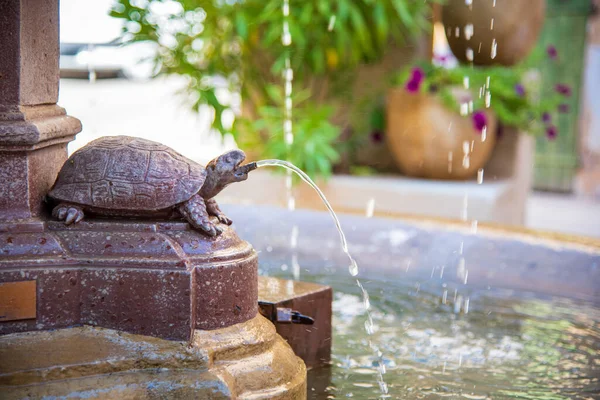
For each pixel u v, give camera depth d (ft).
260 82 19.44
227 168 6.23
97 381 5.50
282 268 10.75
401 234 10.94
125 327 5.82
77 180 6.06
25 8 5.98
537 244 10.03
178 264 5.79
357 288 9.84
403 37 18.88
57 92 6.69
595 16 27.55
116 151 6.16
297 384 6.12
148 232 6.02
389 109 17.63
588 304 9.17
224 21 18.88
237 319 6.11
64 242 5.93
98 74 17.90
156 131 28.25
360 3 18.08
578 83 28.07
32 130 5.90
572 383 6.84
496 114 17.87
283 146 17.42
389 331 8.25
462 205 16.46
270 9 17.57
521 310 8.96
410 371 7.13
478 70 17.49
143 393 5.51
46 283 5.73
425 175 17.89
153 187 6.00
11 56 5.90
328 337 7.52
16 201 6.01
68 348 5.61
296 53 18.58
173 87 33.32
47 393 5.33
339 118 19.53
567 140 28.63
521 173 19.21
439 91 16.72
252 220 11.81
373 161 19.44
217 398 5.56
